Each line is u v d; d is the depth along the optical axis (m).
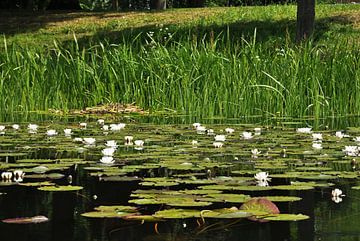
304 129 6.77
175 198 3.39
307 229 2.81
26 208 3.27
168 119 8.84
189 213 3.05
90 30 19.97
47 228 2.86
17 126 7.21
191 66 10.03
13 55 10.77
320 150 5.41
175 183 3.86
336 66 9.70
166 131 6.93
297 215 2.99
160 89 10.06
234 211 3.09
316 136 6.10
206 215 3.00
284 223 2.94
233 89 9.52
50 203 3.39
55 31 20.33
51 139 6.18
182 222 2.97
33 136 6.45
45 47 18.33
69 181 4.03
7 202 3.41
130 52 10.84
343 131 7.02
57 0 27.91
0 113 9.78
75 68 10.74
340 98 9.52
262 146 5.66
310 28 14.88
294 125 7.91
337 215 3.10
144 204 3.33
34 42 19.25
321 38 16.17
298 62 9.62
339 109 9.51
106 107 10.06
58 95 10.43
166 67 10.23
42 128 7.33
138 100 10.41
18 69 10.39
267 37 16.53
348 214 3.11
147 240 2.64
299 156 5.07
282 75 9.56
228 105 9.51
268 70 9.76
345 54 10.05
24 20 22.42
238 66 9.88
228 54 10.48
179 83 9.90
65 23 21.44
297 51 10.43
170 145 5.75
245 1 32.75
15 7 28.42
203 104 9.59
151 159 5.00
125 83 10.54
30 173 4.35
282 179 4.11
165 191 3.63
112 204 3.35
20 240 2.65
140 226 2.89
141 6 34.66
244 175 4.26
